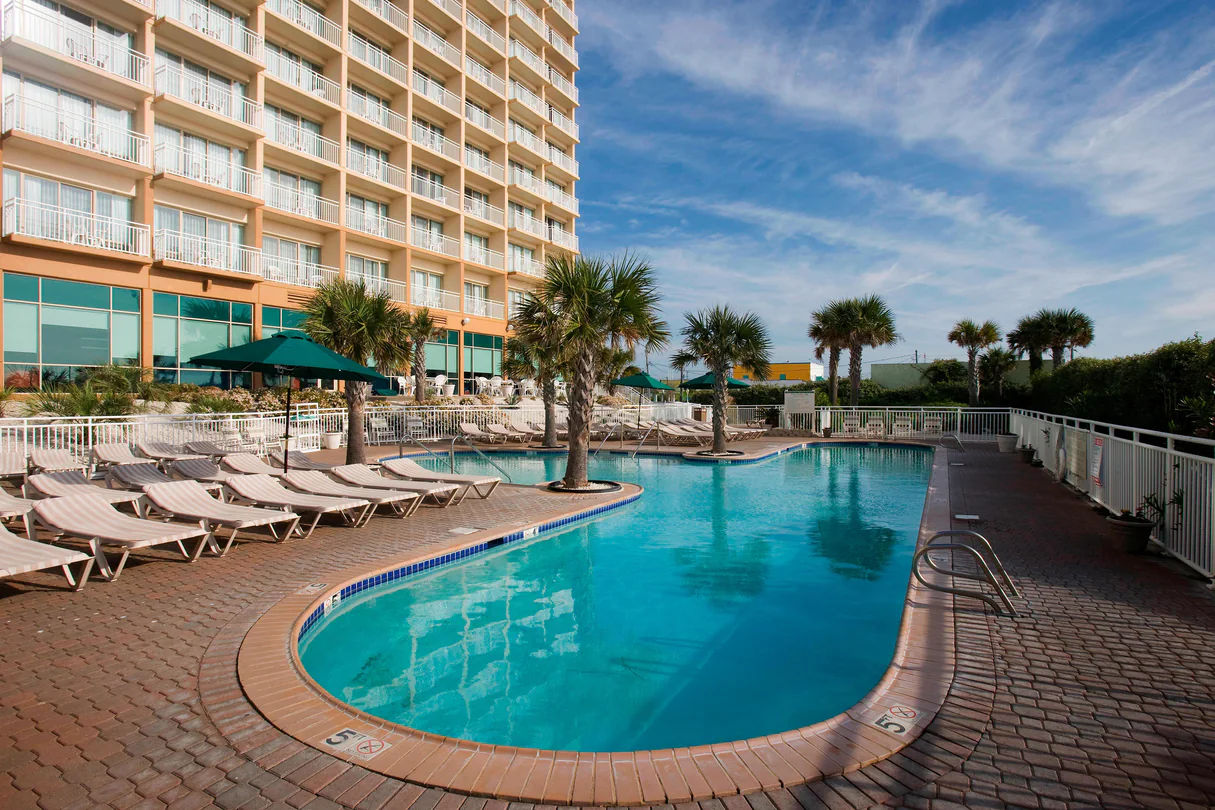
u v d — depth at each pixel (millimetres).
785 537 7945
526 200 36625
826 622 5055
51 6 16594
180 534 5496
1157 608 4430
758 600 5590
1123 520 5988
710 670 4191
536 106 36719
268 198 22156
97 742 2719
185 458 9523
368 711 3652
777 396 30234
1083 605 4508
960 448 18281
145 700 3109
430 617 5176
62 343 16547
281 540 6664
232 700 3119
